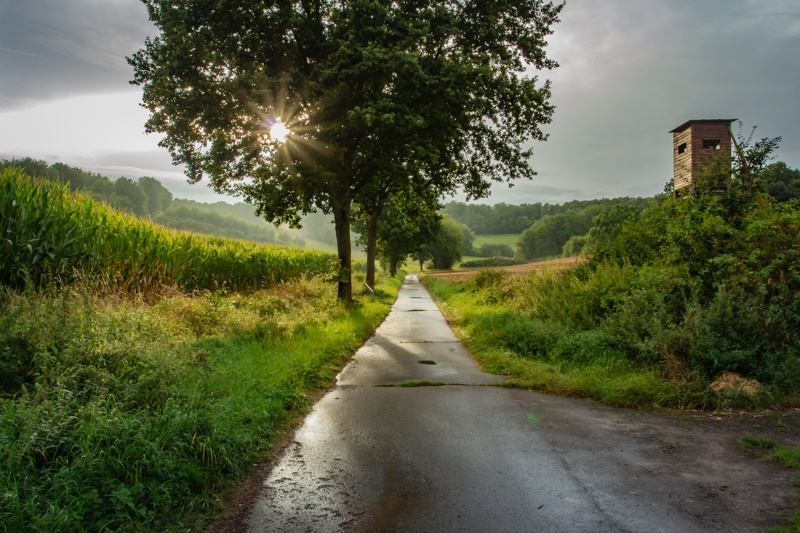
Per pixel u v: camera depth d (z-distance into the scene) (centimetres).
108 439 338
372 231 2866
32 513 261
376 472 393
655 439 470
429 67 1447
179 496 330
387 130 1403
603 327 870
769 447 439
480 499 344
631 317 796
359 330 1238
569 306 1041
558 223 10969
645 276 884
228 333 880
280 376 628
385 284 3669
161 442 361
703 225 842
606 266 1139
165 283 1188
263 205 1758
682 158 1759
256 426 466
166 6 1376
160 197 11681
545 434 488
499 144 1789
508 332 1020
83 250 927
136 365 486
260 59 1495
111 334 553
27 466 296
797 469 389
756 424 508
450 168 1758
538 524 308
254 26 1434
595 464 408
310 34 1448
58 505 276
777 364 623
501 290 1758
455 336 1280
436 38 1534
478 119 1736
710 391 590
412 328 1452
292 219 1789
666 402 594
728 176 1038
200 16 1400
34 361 439
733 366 631
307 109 1484
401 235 4056
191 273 1345
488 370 825
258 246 2097
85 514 285
